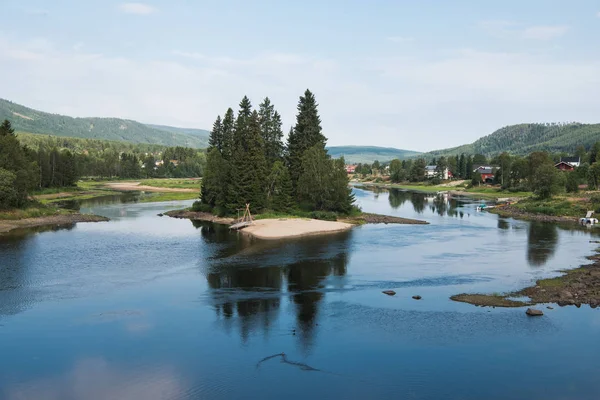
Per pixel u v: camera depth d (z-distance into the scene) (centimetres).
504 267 5300
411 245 6781
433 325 3412
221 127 12912
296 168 11356
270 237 7481
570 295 4078
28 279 4703
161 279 4756
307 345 3059
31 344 3069
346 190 10325
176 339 3156
